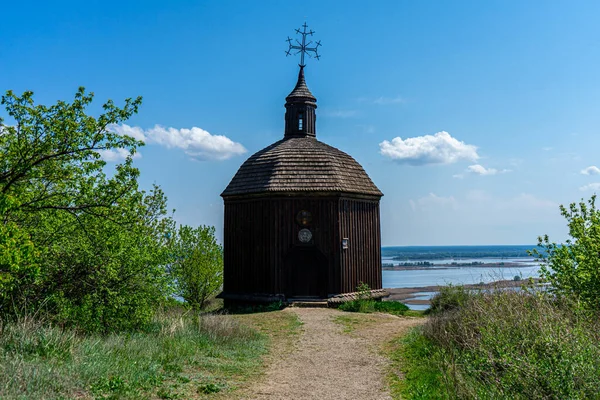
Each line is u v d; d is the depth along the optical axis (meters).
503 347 7.26
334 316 19.72
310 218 23.88
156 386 8.95
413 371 10.43
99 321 11.95
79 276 11.79
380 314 20.80
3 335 9.40
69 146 10.61
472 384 7.94
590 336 7.44
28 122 10.20
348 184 24.69
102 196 11.29
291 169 24.59
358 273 24.56
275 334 15.98
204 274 24.67
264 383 10.09
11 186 10.38
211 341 13.20
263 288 23.80
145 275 12.99
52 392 7.51
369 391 9.62
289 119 27.88
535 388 6.43
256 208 24.50
